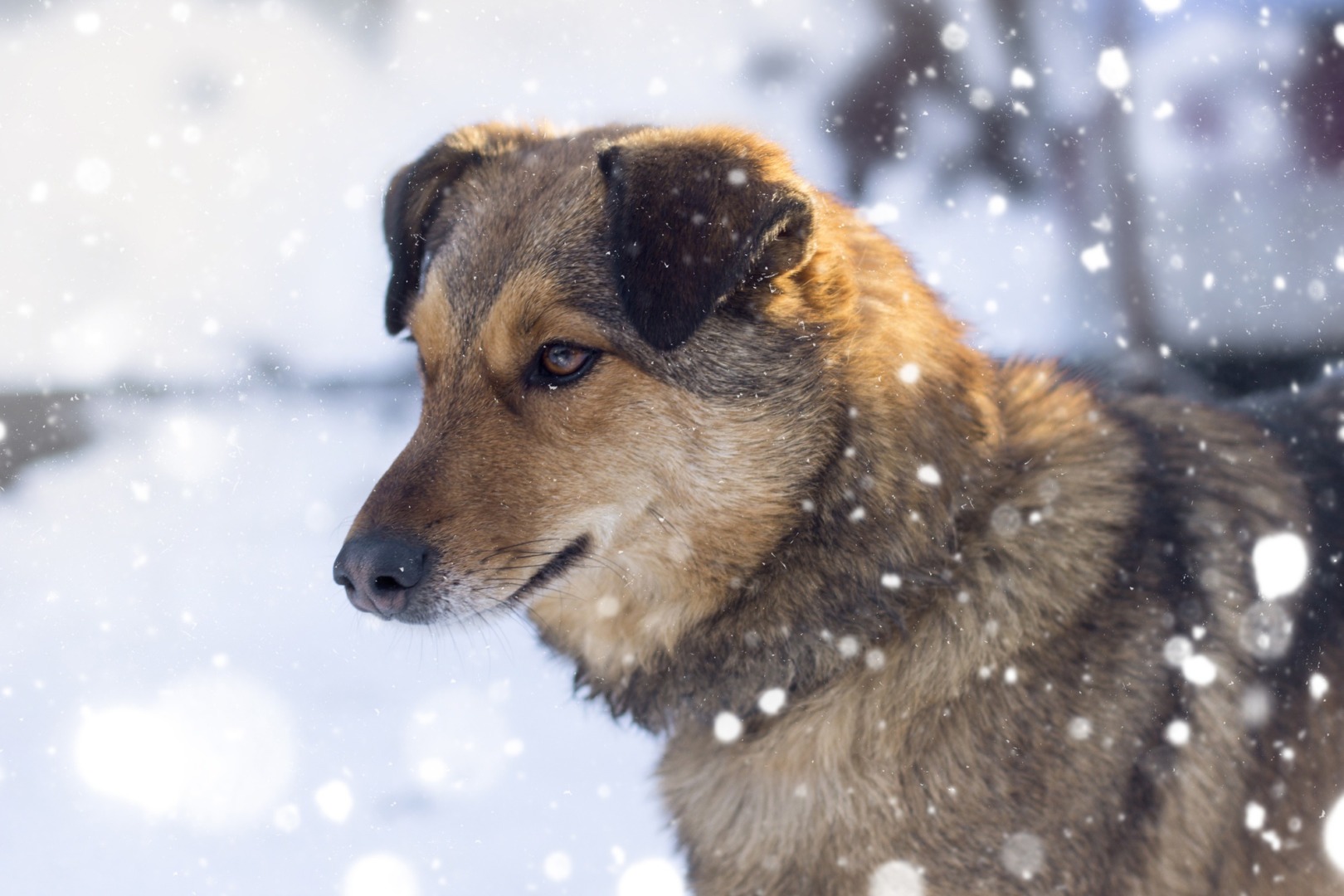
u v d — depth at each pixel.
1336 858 3.43
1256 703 3.90
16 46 16.33
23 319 14.06
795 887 3.92
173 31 16.56
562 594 4.18
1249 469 4.21
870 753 3.81
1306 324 9.52
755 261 3.76
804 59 12.72
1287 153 10.81
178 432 11.98
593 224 4.02
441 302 4.12
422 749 6.27
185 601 8.23
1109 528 3.92
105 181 8.69
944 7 11.09
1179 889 3.78
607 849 5.35
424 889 5.07
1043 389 4.30
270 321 14.62
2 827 5.54
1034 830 3.68
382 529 3.88
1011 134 11.17
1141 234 10.52
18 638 7.60
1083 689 3.72
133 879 5.16
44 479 10.79
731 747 4.04
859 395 3.88
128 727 6.31
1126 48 11.11
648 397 3.90
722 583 3.95
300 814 5.66
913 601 3.84
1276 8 11.03
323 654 7.40
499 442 3.98
